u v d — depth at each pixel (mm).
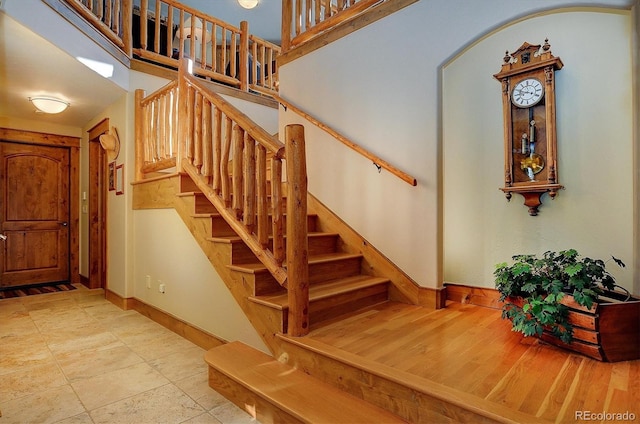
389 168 2707
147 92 3945
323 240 3047
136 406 1888
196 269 2793
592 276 1914
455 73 2803
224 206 2602
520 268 1950
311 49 3432
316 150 3389
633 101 1877
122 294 3859
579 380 1505
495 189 2627
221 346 2254
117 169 4020
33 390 2045
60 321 3373
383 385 1569
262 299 2178
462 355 1760
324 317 2283
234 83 4914
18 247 4750
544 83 2330
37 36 2555
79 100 4016
